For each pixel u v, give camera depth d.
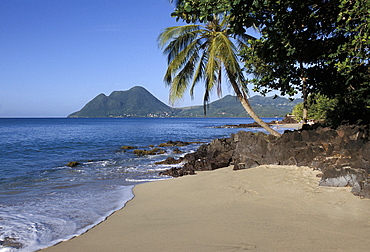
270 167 9.17
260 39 10.16
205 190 7.64
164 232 4.67
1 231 5.14
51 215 6.16
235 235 4.29
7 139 35.84
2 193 8.77
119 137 41.03
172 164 15.44
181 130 65.19
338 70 7.62
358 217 4.76
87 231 5.06
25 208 6.80
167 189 8.45
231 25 6.95
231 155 13.38
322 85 10.52
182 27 12.98
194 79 13.34
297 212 5.20
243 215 5.24
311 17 8.75
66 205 7.04
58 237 4.81
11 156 19.86
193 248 3.92
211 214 5.47
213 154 15.02
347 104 11.59
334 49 9.27
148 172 12.98
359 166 6.36
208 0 6.70
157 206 6.53
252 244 3.93
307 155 8.49
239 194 6.77
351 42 7.73
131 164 15.91
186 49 12.96
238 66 11.35
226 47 11.09
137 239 4.45
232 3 6.26
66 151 23.11
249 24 6.97
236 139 12.34
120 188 9.29
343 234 4.12
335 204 5.42
